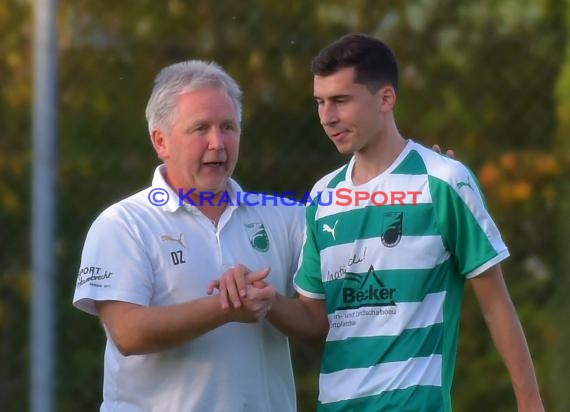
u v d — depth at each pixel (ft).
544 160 63.31
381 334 38.73
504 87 63.82
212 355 39.83
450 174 38.63
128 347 38.73
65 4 59.98
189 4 61.11
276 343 41.68
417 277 38.55
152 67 60.54
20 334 57.93
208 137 39.60
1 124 59.11
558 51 64.18
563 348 61.87
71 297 58.08
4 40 59.72
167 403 39.91
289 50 61.36
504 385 62.39
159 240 40.04
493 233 38.70
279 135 60.59
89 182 58.90
